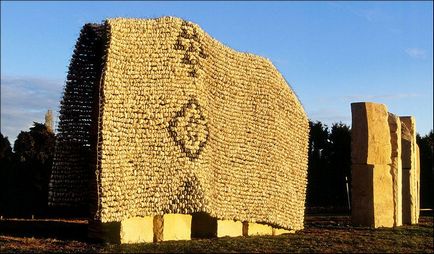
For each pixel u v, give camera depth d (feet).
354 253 44.37
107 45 48.34
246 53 59.31
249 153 56.65
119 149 46.88
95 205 47.80
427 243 50.49
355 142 63.57
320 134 122.42
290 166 62.23
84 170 51.70
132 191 46.91
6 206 92.02
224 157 53.88
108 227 48.32
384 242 50.24
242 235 55.62
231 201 53.78
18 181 94.53
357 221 63.31
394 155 65.26
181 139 49.42
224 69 55.77
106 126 46.50
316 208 107.14
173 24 51.67
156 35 50.67
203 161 50.03
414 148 72.38
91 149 51.03
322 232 59.72
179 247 44.24
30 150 96.84
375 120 63.36
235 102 56.44
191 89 50.83
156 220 48.80
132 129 47.83
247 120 57.31
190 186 48.91
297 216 62.49
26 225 61.93
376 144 63.05
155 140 48.52
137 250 42.75
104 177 45.70
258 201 56.65
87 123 52.08
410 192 69.97
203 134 50.70
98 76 50.72
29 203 92.63
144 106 48.62
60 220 70.64
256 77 59.47
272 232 59.21
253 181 56.54
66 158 51.88
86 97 52.24
